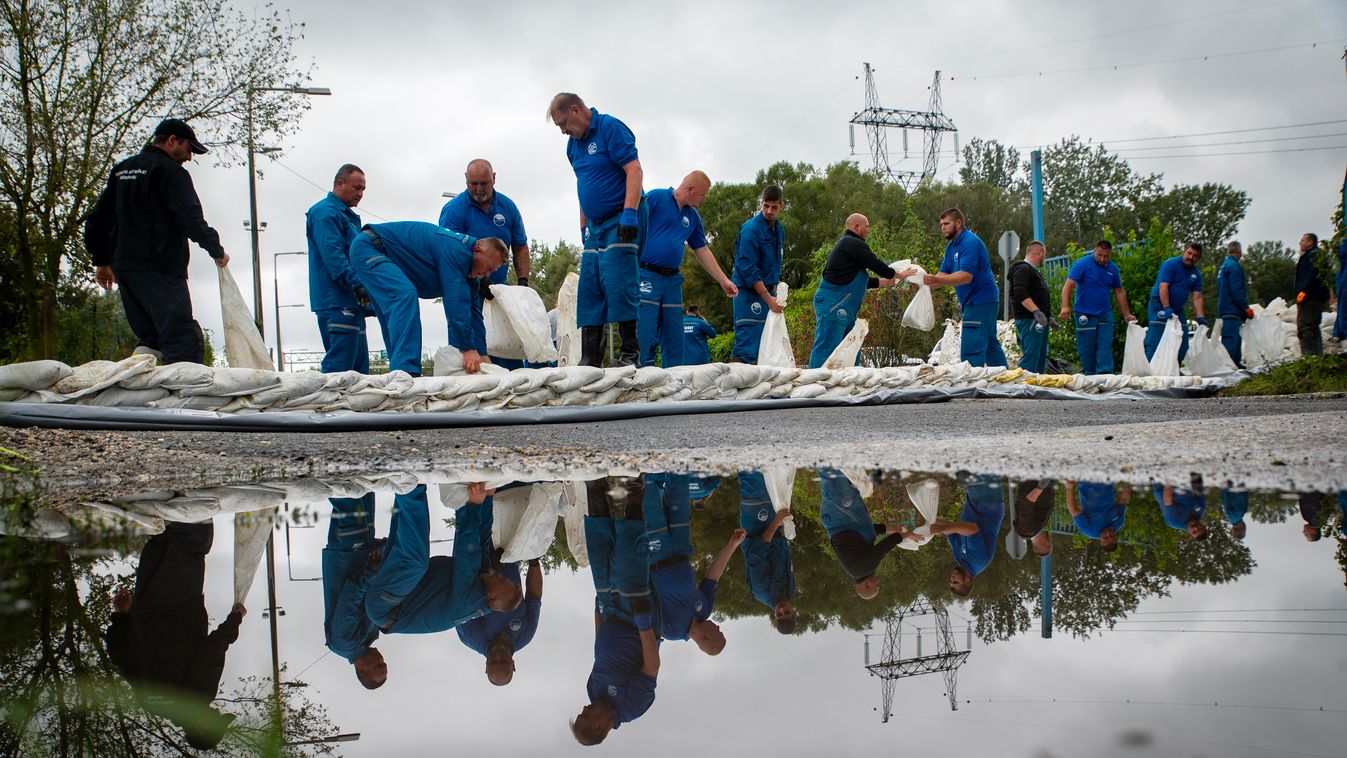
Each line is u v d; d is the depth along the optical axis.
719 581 1.32
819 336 7.87
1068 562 1.26
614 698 0.81
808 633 1.00
